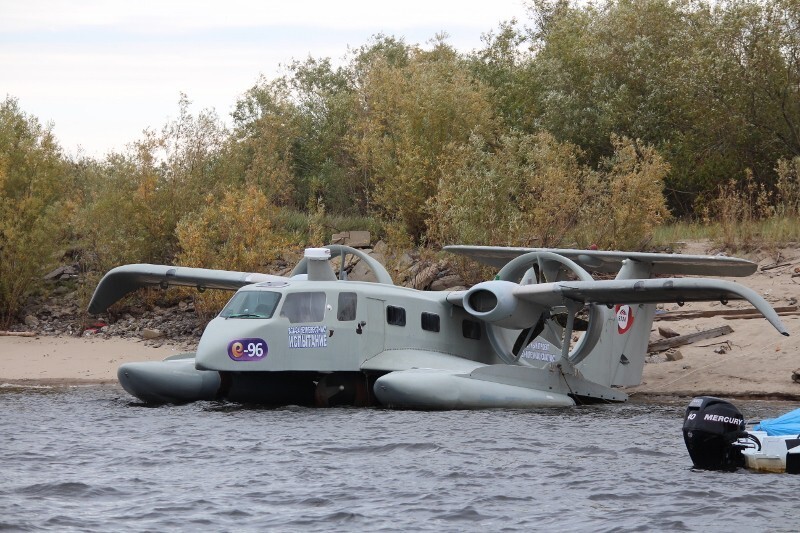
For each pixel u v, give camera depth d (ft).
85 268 301.63
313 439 137.39
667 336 226.58
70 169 345.31
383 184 325.21
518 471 114.93
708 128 342.44
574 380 183.62
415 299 186.91
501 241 267.18
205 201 304.50
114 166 303.27
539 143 314.96
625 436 140.05
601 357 191.62
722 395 191.31
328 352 174.60
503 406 173.78
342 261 194.90
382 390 170.30
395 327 182.70
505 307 179.22
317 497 101.76
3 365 229.04
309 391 190.39
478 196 272.51
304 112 411.75
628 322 196.54
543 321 188.44
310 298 176.14
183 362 186.39
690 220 339.57
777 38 335.26
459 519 93.71
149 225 295.48
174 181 305.32
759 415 163.32
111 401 183.73
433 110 322.75
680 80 344.08
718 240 286.66
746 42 341.82
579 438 138.31
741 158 346.33
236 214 273.75
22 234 275.39
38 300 290.76
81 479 109.81
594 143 362.33
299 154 398.83
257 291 177.68
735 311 235.61
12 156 294.87
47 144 295.07
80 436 139.54
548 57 410.52
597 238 277.64
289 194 360.89
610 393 188.44
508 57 448.24
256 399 185.88
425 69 352.69
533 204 285.84
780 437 115.14
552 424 152.87
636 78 364.38
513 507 98.17
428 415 164.25
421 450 128.57
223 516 94.32
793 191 316.19
